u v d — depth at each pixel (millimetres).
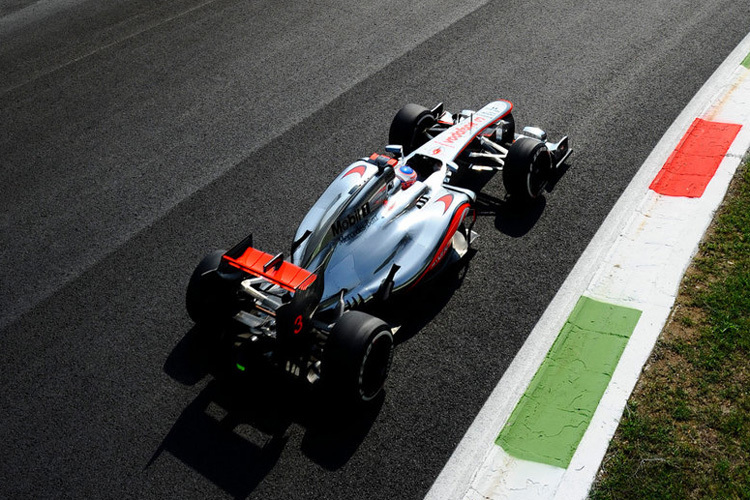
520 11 26609
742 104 19875
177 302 15000
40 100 23406
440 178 15641
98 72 24859
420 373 12883
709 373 12078
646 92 21016
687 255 14703
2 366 13680
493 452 11352
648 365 12406
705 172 17234
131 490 11188
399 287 13602
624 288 14234
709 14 25109
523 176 16031
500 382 12609
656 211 16297
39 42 27406
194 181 18906
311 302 11641
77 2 30953
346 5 28422
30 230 17578
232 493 11023
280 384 12828
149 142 20781
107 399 12812
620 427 11375
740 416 11312
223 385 12891
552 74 22359
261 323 12070
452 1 27984
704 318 13141
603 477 10680
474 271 15141
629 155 18406
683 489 10391
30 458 11812
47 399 12898
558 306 14133
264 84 23312
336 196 14055
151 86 23750
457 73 22891
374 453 11492
